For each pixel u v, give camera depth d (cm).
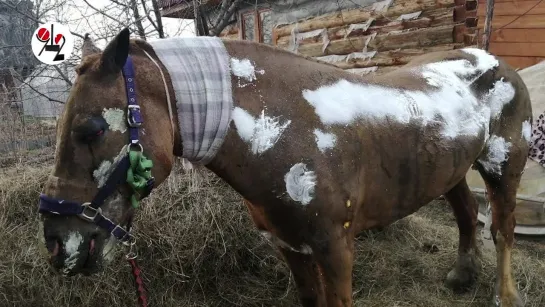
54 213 124
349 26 493
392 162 175
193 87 141
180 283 258
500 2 392
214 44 150
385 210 184
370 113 170
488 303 257
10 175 326
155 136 134
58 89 500
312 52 541
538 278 275
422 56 255
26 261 253
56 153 128
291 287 264
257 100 149
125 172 129
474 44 393
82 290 246
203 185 288
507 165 234
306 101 156
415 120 183
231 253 268
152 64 139
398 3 441
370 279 280
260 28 654
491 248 321
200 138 144
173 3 434
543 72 360
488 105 223
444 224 376
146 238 257
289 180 149
